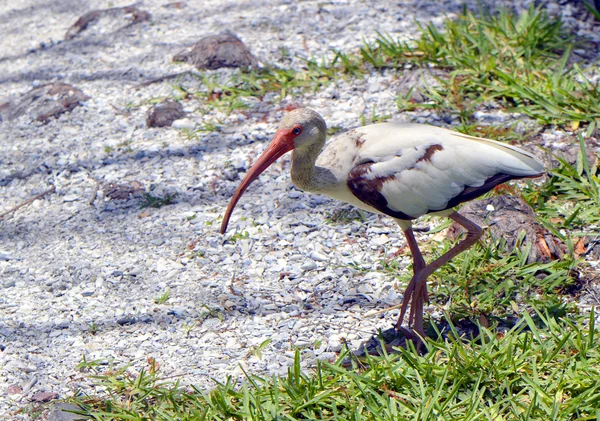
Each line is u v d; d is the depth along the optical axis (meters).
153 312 9.48
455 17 15.38
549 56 13.71
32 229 11.39
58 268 10.46
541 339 8.22
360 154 8.50
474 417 7.10
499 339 8.33
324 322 9.09
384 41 14.30
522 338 8.18
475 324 8.82
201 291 9.80
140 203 11.68
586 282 9.27
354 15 15.98
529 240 9.69
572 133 11.80
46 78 15.35
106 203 11.78
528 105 12.54
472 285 9.26
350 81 13.77
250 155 12.34
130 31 16.64
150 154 12.71
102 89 14.66
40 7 19.03
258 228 10.87
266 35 15.58
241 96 13.76
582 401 7.27
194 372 8.43
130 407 7.89
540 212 10.33
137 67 15.21
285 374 8.27
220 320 9.27
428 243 10.16
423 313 9.08
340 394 7.66
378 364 8.02
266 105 13.50
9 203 12.02
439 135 8.52
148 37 16.27
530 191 10.62
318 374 7.77
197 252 10.53
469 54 13.49
